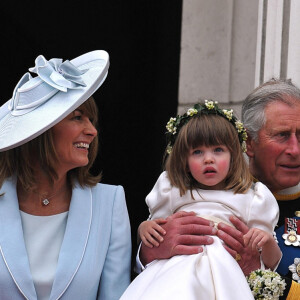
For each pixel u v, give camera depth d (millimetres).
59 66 7660
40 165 7766
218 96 12258
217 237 7785
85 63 8078
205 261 7512
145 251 8070
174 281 7195
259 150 8836
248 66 11828
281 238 8641
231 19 12156
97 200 8062
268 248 7848
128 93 15570
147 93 15344
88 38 15977
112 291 7746
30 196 7895
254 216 8031
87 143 7773
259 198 8102
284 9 10953
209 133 8078
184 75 12578
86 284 7566
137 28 15352
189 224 7840
